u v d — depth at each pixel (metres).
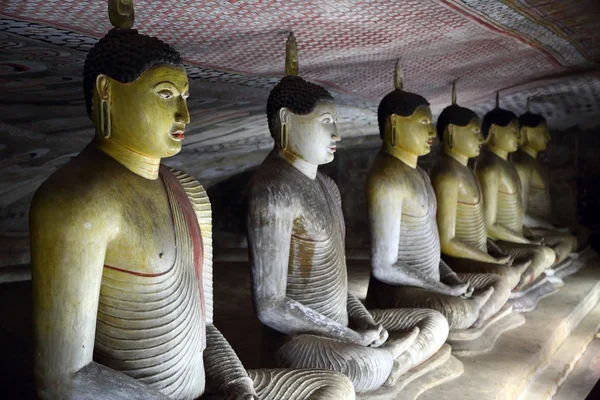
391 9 4.71
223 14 4.41
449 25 5.34
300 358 4.34
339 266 4.77
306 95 4.67
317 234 4.61
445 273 6.27
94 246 2.92
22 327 6.25
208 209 3.63
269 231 4.46
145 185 3.20
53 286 2.87
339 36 5.30
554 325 6.88
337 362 4.26
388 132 5.94
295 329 4.50
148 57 3.15
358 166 12.05
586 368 6.53
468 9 4.96
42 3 3.82
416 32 5.44
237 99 7.27
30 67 5.18
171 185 3.38
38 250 2.88
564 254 9.38
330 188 4.95
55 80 5.57
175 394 3.16
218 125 8.49
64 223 2.86
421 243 5.95
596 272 9.87
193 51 5.30
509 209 8.45
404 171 5.87
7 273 8.47
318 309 4.62
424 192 5.95
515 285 7.15
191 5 4.19
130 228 3.04
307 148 4.66
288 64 4.86
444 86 8.20
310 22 4.79
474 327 6.00
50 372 2.90
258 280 4.48
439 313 5.39
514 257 7.80
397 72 6.17
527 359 5.77
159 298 3.12
